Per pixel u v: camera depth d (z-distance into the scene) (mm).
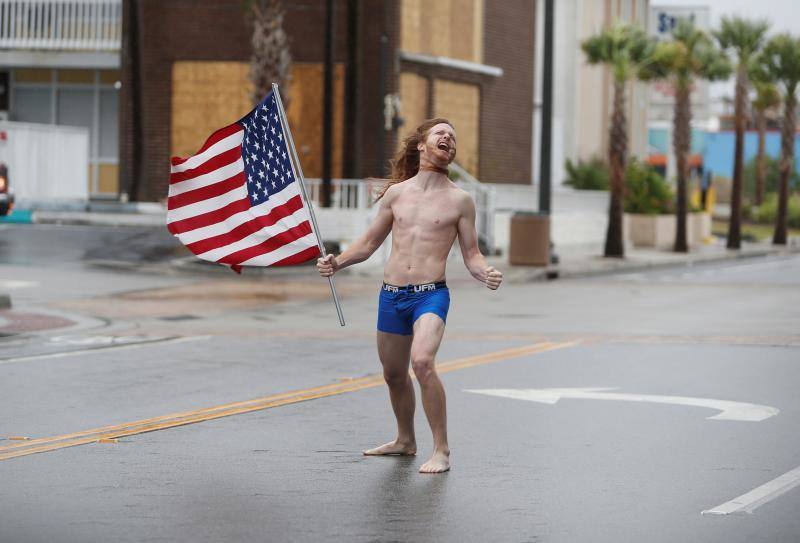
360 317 26641
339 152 53531
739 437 13336
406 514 9938
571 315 27859
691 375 18109
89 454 12297
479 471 11602
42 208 46406
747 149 127938
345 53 53469
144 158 49375
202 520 9719
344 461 12039
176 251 39375
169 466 11766
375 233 12031
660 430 13727
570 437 13289
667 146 113812
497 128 60688
